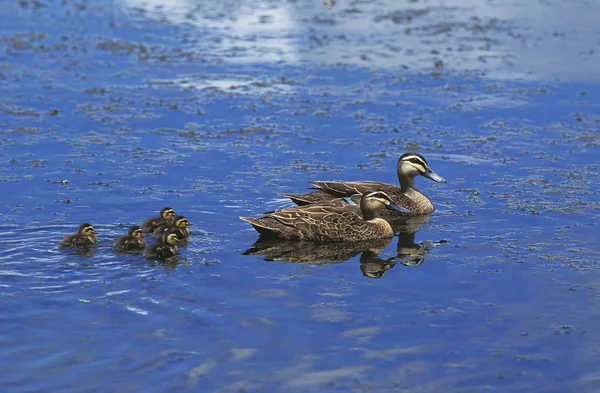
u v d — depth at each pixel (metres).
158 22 33.94
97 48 30.55
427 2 37.12
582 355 12.11
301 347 12.25
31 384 11.20
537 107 25.20
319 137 22.97
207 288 14.17
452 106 25.34
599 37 31.83
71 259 15.30
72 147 21.78
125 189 19.12
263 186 19.58
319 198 18.56
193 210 18.09
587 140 22.66
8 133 22.69
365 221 17.27
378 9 36.06
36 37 31.56
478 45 31.08
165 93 26.17
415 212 18.48
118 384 11.24
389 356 12.05
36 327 12.73
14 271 14.71
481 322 13.07
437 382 11.41
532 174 20.39
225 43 31.33
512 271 15.02
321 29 33.12
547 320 13.15
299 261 15.70
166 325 12.84
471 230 17.27
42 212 17.67
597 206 18.30
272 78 27.73
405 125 23.88
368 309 13.49
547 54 29.97
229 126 23.59
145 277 14.59
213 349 12.16
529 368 11.79
